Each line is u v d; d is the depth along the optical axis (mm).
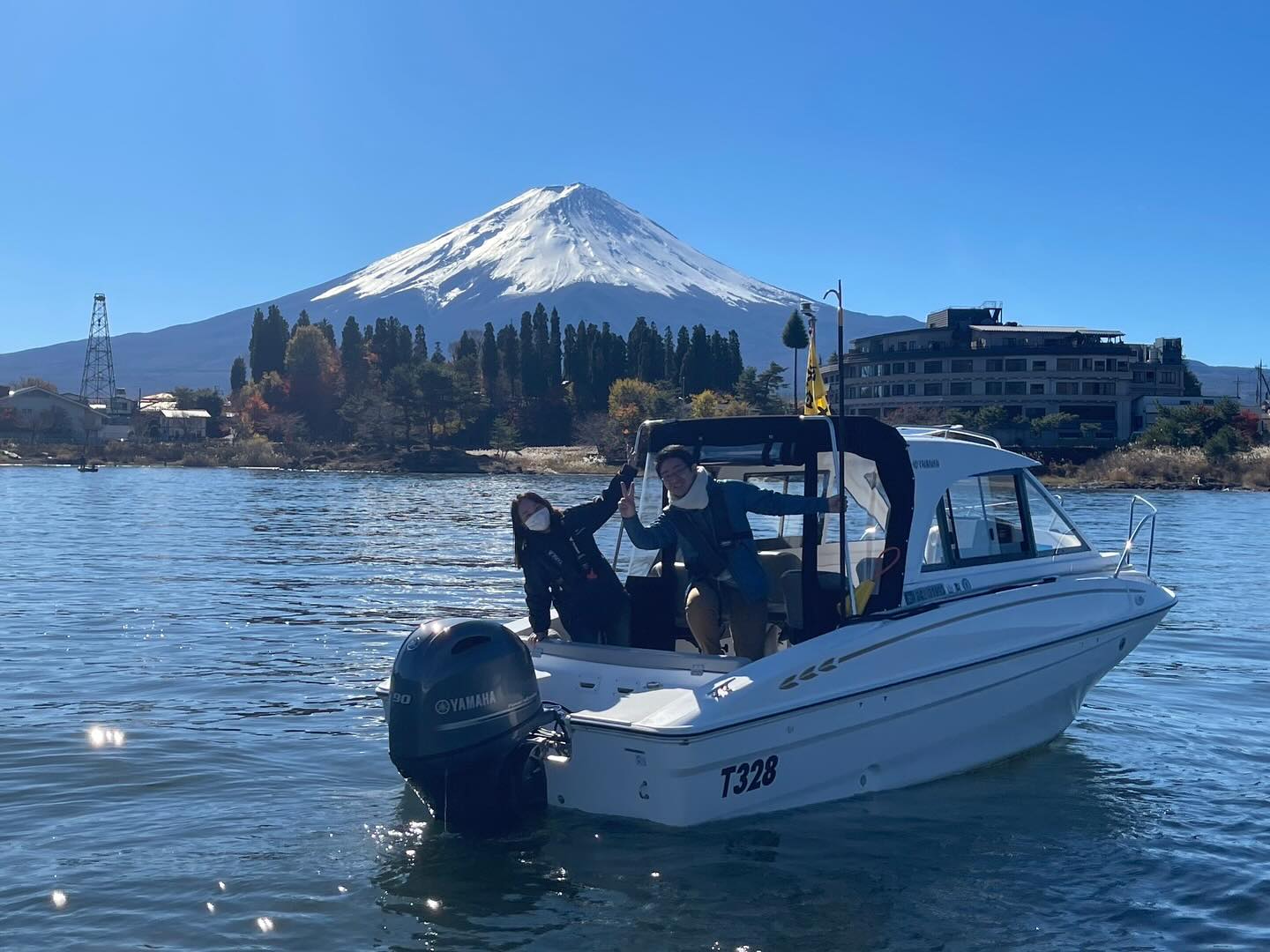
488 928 5387
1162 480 69188
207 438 149500
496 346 140625
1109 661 8812
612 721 6312
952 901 5820
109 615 15297
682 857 6168
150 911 5551
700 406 98500
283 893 5758
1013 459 8641
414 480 82438
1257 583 19891
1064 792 7645
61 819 6879
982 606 7867
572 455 113375
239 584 18984
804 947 5270
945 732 7672
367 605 16516
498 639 6246
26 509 43781
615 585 7664
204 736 8852
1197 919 5691
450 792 6133
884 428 7316
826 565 7805
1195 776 8086
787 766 6777
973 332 98312
